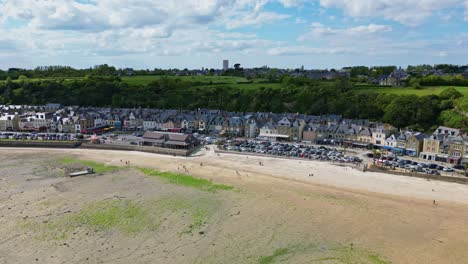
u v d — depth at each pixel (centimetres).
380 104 14900
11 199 6694
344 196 6869
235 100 18175
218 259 4591
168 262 4522
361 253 4753
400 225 5612
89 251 4794
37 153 10694
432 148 9725
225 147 11050
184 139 11125
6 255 4700
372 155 9981
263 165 9125
